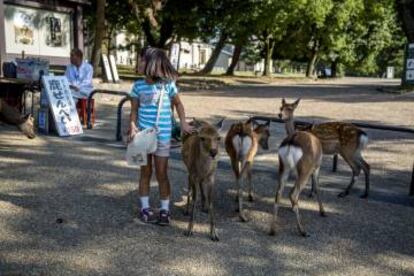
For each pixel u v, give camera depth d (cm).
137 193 617
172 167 746
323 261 446
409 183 714
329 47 4638
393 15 5041
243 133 562
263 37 4241
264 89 2591
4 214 526
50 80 970
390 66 6519
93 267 415
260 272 419
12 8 1309
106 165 747
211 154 462
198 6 2738
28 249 444
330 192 659
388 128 711
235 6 2812
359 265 440
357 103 1786
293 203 505
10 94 1032
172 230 505
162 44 2875
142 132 486
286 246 475
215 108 1553
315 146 506
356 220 554
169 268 418
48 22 1412
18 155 790
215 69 6500
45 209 547
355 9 4469
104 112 1328
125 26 3006
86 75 1057
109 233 488
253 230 514
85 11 2427
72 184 645
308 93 2306
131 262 427
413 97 2041
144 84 495
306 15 3825
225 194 634
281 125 1232
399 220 557
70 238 473
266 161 824
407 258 458
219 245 471
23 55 1234
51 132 977
